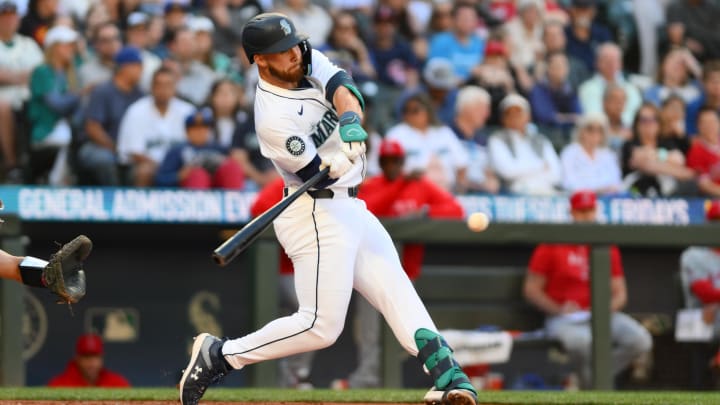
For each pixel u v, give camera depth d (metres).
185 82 34.72
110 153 33.41
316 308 14.87
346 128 14.05
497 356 28.89
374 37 37.81
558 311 29.05
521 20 39.09
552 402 19.42
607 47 39.50
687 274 31.08
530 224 27.80
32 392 20.81
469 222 19.28
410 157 35.28
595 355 27.92
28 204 31.70
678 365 31.06
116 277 34.62
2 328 25.91
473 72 37.84
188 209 32.47
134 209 32.28
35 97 33.28
